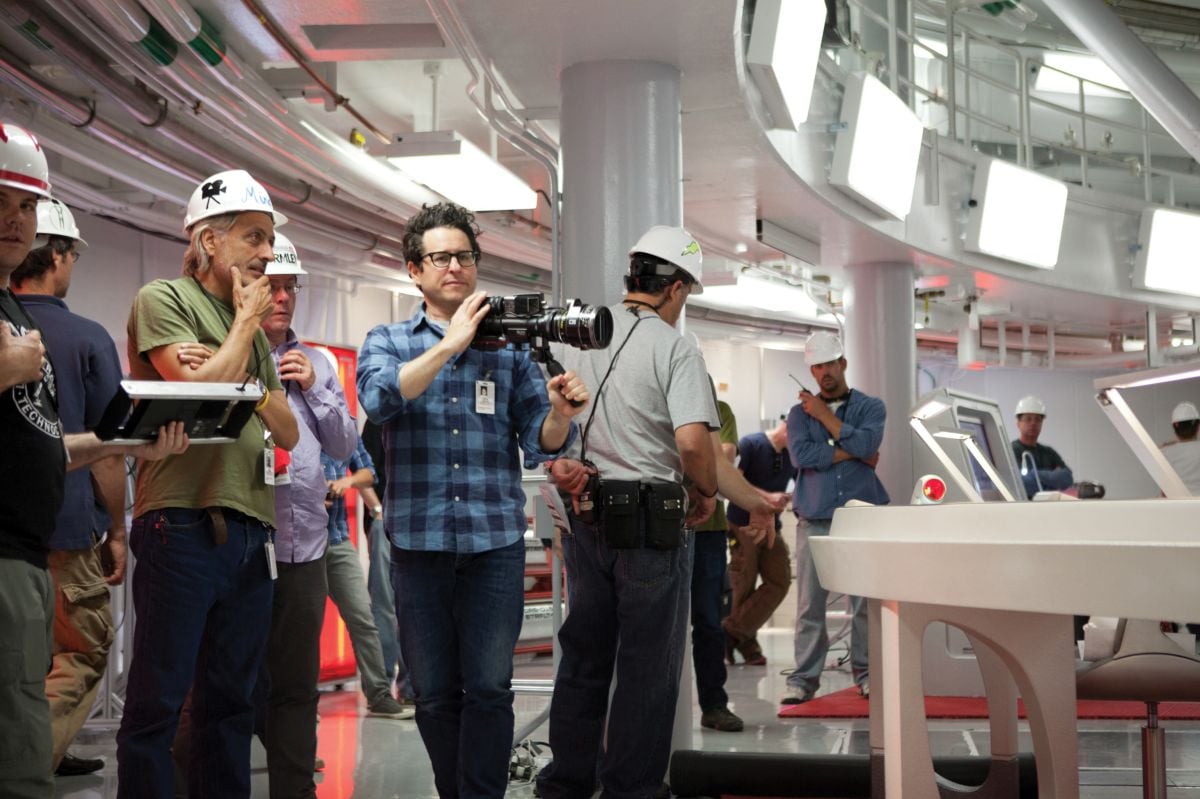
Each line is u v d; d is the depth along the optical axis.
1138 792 4.09
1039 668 2.53
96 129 5.39
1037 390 15.73
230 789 3.09
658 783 3.36
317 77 5.38
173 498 2.91
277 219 4.07
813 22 5.64
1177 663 3.18
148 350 2.89
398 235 8.02
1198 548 1.73
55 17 4.51
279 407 3.12
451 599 3.33
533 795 4.17
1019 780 3.84
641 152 4.73
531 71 4.89
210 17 4.70
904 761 2.41
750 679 7.44
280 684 3.64
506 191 6.58
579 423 3.47
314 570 3.70
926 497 4.39
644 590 3.27
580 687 3.43
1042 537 2.02
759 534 4.07
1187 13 10.98
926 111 11.05
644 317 3.53
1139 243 10.66
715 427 3.45
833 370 6.57
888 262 8.90
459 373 3.35
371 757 4.95
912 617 2.43
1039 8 10.88
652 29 4.47
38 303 3.79
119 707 5.99
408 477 3.29
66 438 2.62
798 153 6.66
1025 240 9.16
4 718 2.27
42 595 2.38
